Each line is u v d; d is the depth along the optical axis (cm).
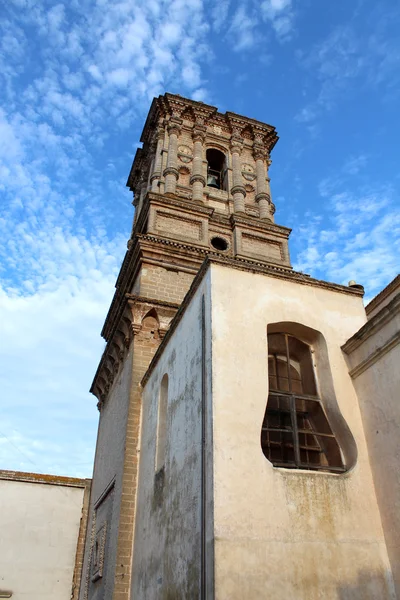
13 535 2694
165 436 1505
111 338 2336
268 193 3228
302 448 1200
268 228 2883
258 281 1293
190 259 2458
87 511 2789
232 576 889
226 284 1247
